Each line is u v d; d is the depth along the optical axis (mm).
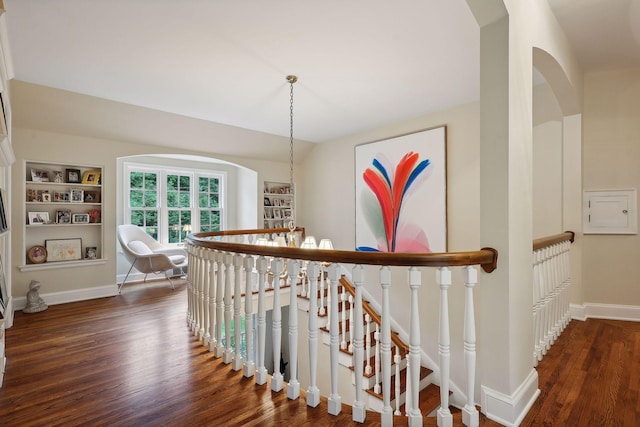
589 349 2346
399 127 4645
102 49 2574
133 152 4602
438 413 1466
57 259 4164
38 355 2457
